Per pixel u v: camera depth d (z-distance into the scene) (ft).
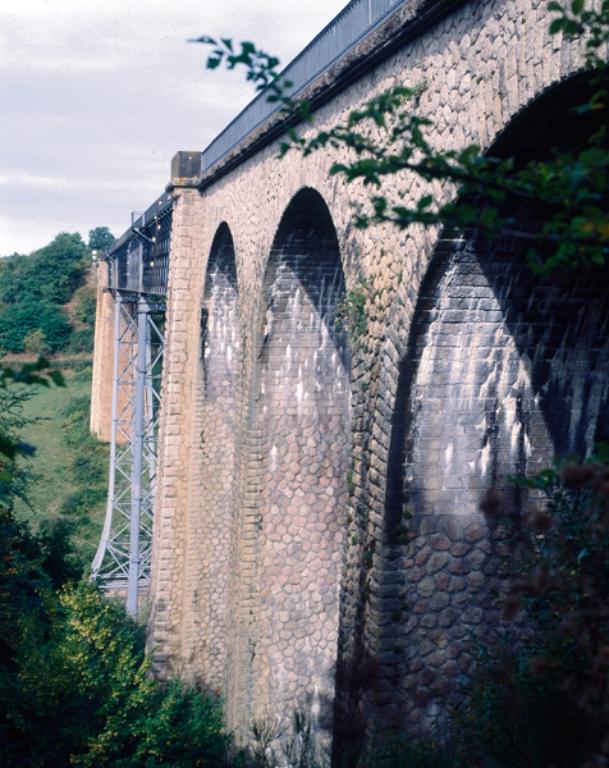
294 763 31.55
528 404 22.35
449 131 18.74
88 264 212.64
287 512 38.81
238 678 38.75
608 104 9.03
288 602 39.27
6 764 31.55
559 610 13.99
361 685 23.09
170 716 34.81
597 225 7.55
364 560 23.25
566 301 21.01
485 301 20.48
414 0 19.43
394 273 21.50
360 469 23.76
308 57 29.35
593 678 9.62
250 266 37.42
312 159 28.43
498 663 19.15
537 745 14.73
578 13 8.49
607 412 23.18
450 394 21.70
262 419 37.78
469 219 8.57
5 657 37.83
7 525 41.34
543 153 17.42
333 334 37.70
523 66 15.60
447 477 22.22
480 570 22.77
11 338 187.93
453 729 19.39
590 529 15.88
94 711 33.60
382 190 22.36
